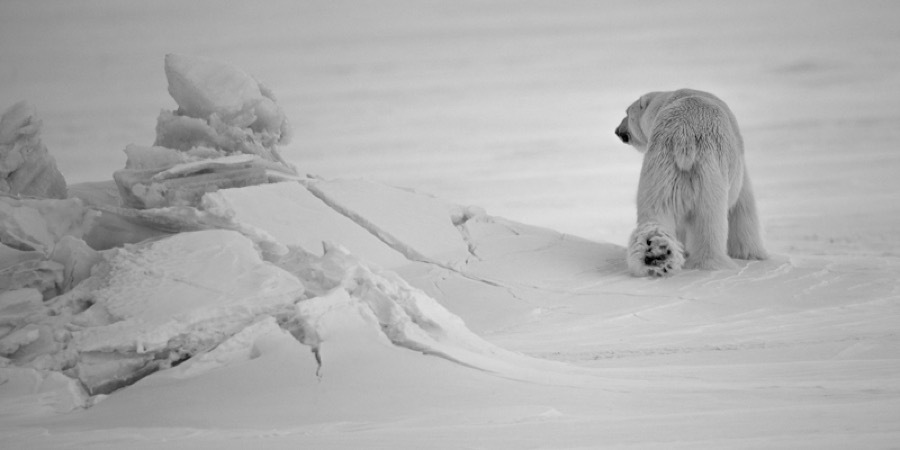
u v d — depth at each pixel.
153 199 50.00
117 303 29.48
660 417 22.53
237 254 31.23
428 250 51.38
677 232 50.41
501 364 28.12
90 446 21.81
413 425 22.78
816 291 45.00
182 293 29.47
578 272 49.84
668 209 49.44
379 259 49.50
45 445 22.22
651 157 50.00
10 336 28.70
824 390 25.42
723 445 19.59
